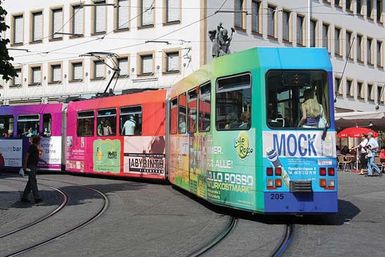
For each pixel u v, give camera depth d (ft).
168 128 62.64
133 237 32.32
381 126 109.91
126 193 54.70
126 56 133.80
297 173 35.58
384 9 188.44
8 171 88.12
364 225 36.17
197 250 28.32
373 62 183.01
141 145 67.00
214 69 40.37
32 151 48.29
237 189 37.50
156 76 128.47
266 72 36.01
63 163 80.64
